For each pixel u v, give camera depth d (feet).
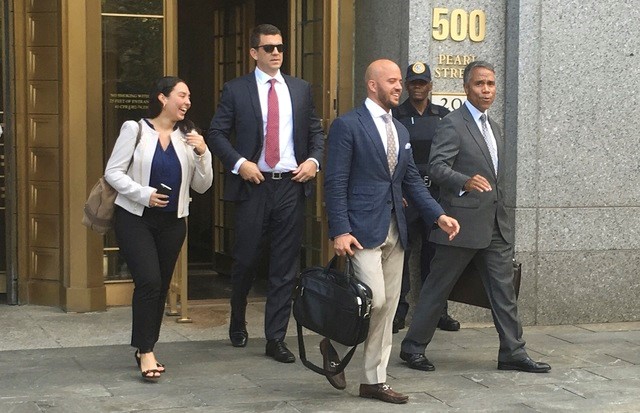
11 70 26.37
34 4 26.37
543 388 20.13
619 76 26.48
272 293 22.21
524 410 18.60
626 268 26.89
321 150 22.70
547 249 26.27
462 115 21.20
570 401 19.24
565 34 26.03
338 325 18.10
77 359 21.66
